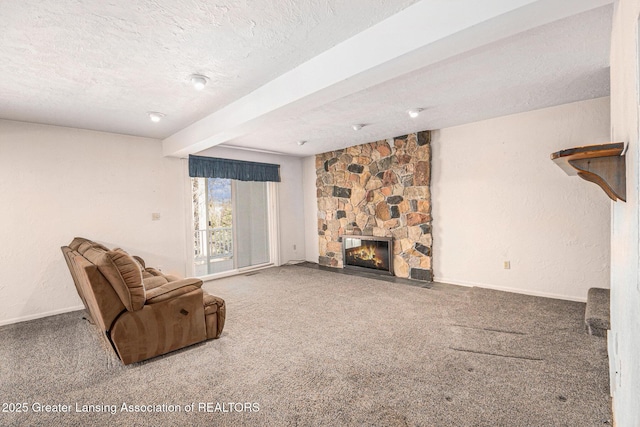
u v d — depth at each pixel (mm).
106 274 2199
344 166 5555
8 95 2654
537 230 3688
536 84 2783
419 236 4598
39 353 2533
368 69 1878
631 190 852
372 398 1854
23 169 3396
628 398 949
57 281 3582
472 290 4008
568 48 2111
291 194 6309
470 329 2793
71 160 3709
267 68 2342
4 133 3293
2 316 3258
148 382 2082
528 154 3697
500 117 3867
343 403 1815
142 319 2336
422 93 2912
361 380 2045
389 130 4348
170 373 2188
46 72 2252
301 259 6477
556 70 2477
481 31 1502
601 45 2072
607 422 1602
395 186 4840
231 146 5223
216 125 3287
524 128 3707
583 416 1650
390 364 2232
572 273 3496
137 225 4223
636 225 757
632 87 821
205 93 2793
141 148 4270
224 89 2715
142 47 1966
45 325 3189
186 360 2365
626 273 995
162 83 2529
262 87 2670
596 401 1764
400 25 1710
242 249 5629
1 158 3273
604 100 3213
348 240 5586
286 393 1928
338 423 1651
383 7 1656
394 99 3062
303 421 1675
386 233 4988
